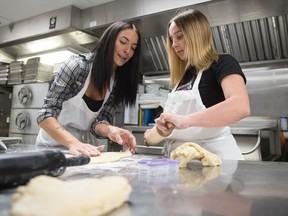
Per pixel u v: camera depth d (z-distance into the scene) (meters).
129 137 1.08
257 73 2.17
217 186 0.46
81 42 2.55
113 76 1.31
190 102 1.03
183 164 0.68
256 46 1.99
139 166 0.60
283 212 0.31
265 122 1.72
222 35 2.02
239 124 1.77
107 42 1.13
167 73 2.48
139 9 1.96
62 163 0.48
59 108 1.11
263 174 0.60
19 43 2.75
